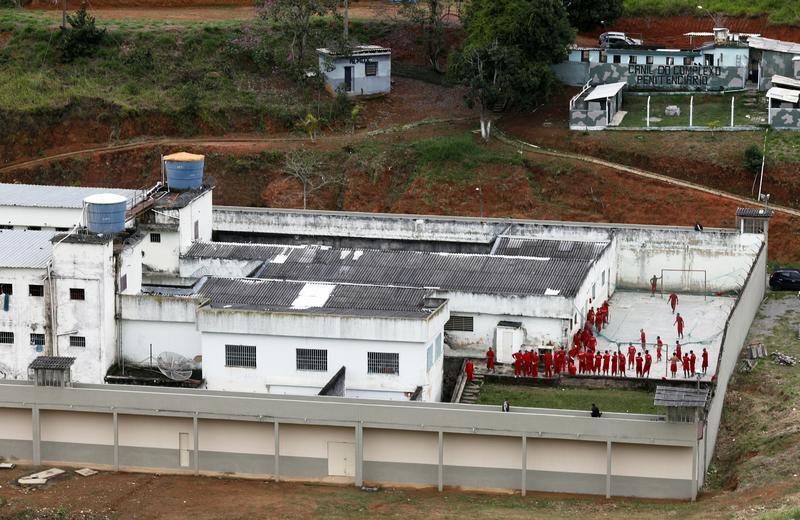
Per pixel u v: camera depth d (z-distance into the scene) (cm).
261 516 7844
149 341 10088
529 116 15512
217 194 14625
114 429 8581
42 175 14875
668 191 13850
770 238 13225
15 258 9975
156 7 18562
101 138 15575
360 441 8306
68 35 16675
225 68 16500
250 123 15788
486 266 10938
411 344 9412
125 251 10150
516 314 10256
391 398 9506
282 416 8362
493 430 8162
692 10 17525
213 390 8931
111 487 8319
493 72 14862
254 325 9575
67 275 9862
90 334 9925
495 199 14212
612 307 11544
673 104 15525
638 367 9838
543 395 9725
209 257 11125
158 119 15725
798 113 14450
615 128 14850
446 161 14625
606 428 8056
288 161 14662
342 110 15825
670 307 11538
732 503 7875
